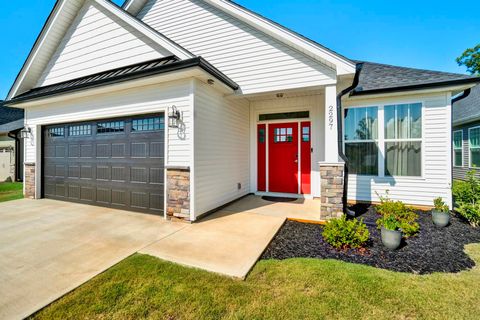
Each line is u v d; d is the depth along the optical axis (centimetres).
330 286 223
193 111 428
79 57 581
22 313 188
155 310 192
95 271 252
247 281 234
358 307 194
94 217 464
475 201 430
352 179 594
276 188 688
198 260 277
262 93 503
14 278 239
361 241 308
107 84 466
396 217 415
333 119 441
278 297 208
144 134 491
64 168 623
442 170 520
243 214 484
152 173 481
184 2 570
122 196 522
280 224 415
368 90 535
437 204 434
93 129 566
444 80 489
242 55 508
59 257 287
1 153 1131
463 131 968
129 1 604
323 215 436
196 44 552
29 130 671
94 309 192
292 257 293
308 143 656
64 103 591
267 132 700
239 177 637
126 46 513
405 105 551
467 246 320
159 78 433
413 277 238
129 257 286
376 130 573
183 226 407
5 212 506
